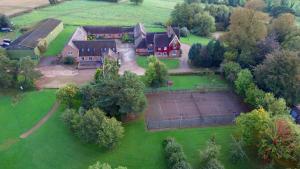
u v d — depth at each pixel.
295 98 78.69
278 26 111.88
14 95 88.06
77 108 77.94
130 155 65.62
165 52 117.06
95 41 114.50
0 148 67.44
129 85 74.56
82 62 110.38
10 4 187.25
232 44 105.06
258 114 63.47
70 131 72.44
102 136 63.56
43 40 119.81
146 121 76.62
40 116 78.69
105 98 73.25
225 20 157.62
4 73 88.00
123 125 74.69
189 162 63.78
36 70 96.06
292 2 192.50
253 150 66.88
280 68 78.19
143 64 110.88
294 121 71.62
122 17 173.38
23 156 65.44
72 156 65.44
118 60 107.62
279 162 61.66
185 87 93.88
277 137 59.00
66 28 149.12
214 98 88.19
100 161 64.06
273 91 79.06
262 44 96.75
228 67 94.88
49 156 65.50
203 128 74.31
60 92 77.56
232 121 76.31
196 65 108.81
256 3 111.69
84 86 78.12
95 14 177.00
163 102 85.75
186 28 146.25
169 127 74.50
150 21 168.00
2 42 128.12
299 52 83.69
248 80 83.50
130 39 134.38
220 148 65.12
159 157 65.12
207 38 144.50
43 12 175.88
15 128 74.19
